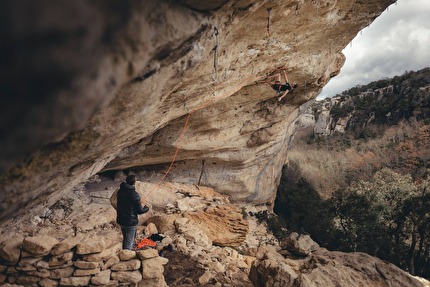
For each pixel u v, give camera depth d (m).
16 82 1.61
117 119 3.52
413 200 15.03
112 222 9.34
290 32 6.80
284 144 18.39
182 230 9.33
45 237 4.50
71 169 4.49
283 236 16.09
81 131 3.23
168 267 6.81
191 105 6.84
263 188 17.45
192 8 3.21
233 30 4.92
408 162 33.00
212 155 13.06
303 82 10.10
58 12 1.61
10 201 3.22
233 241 10.67
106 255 4.75
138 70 2.47
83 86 1.90
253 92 9.97
